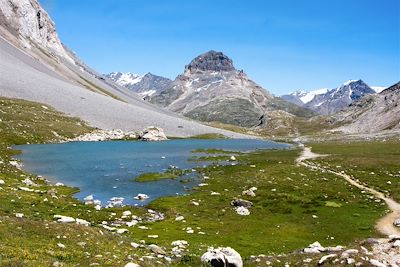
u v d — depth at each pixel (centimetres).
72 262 2217
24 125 14600
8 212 3575
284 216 5238
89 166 9362
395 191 6669
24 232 2598
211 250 2992
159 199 6075
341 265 2642
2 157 8638
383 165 9619
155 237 3981
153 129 19475
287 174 8594
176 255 3103
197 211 5406
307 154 13875
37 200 4716
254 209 5578
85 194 6438
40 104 19262
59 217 3609
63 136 15312
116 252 2619
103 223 4441
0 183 5209
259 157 12681
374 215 5247
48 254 2255
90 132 17238
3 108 16188
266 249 3772
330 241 4134
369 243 3144
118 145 15162
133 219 4866
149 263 2516
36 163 9206
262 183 7500
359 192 6744
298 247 3872
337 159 11175
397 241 3019
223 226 4647
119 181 7706
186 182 7738
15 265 1956
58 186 6706
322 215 5269
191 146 16462
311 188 7044
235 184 7456
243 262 3134
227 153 13912
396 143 17562
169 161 10994
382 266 2514
